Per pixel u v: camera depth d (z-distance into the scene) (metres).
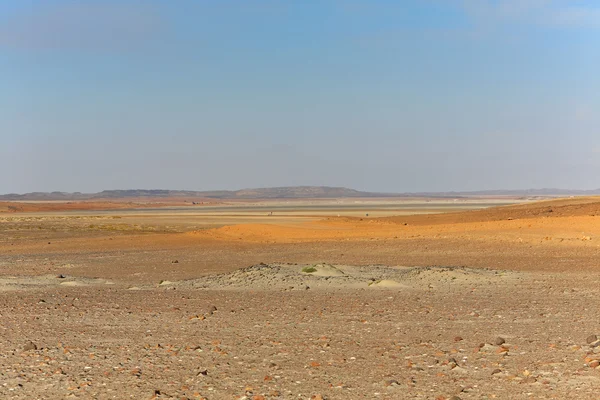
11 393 10.08
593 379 10.07
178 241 48.97
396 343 13.31
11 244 51.06
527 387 9.80
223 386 10.28
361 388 10.02
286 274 26.20
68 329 15.57
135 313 17.89
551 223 46.28
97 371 11.40
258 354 12.53
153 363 11.95
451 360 11.64
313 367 11.41
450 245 39.47
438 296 20.70
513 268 28.89
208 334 14.69
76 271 31.56
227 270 30.84
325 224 65.00
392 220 73.94
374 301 19.72
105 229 79.56
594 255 33.22
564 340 13.22
